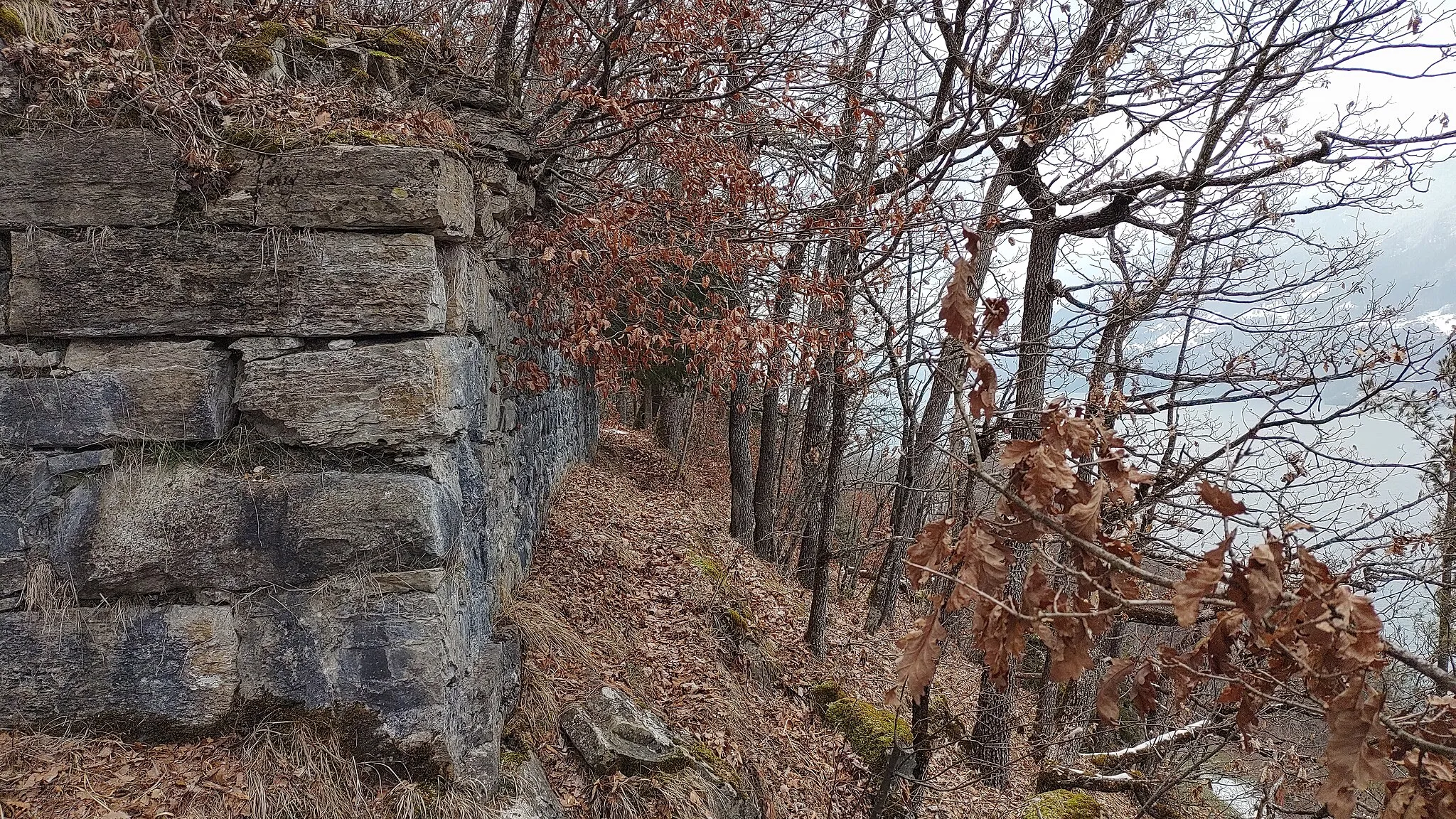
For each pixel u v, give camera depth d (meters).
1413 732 2.04
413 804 3.30
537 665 5.14
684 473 17.56
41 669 3.21
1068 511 2.30
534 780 4.05
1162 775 5.57
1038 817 7.07
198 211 3.26
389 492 3.35
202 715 3.27
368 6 5.48
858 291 6.79
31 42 3.14
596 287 6.42
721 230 6.26
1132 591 2.26
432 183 3.33
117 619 3.24
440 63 4.92
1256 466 5.14
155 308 3.23
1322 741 4.33
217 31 3.72
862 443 10.95
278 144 3.27
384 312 3.31
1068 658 2.18
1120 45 6.48
